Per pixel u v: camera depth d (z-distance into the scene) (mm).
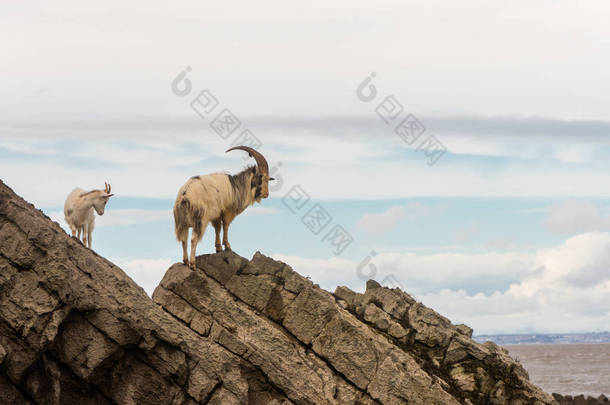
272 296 23969
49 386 19484
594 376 125875
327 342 23500
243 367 21469
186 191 23250
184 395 20812
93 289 19891
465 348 26734
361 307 27719
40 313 18938
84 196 24750
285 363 21953
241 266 24375
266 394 21578
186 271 22938
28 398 19375
